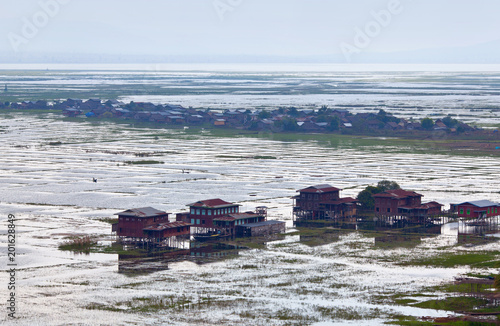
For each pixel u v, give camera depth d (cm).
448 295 12744
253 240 17288
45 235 17212
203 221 17975
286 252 16038
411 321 11356
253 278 13875
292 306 12181
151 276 13975
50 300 12412
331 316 11681
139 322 11356
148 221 16700
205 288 13200
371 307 12125
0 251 15688
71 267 14538
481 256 15575
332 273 14250
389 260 15288
